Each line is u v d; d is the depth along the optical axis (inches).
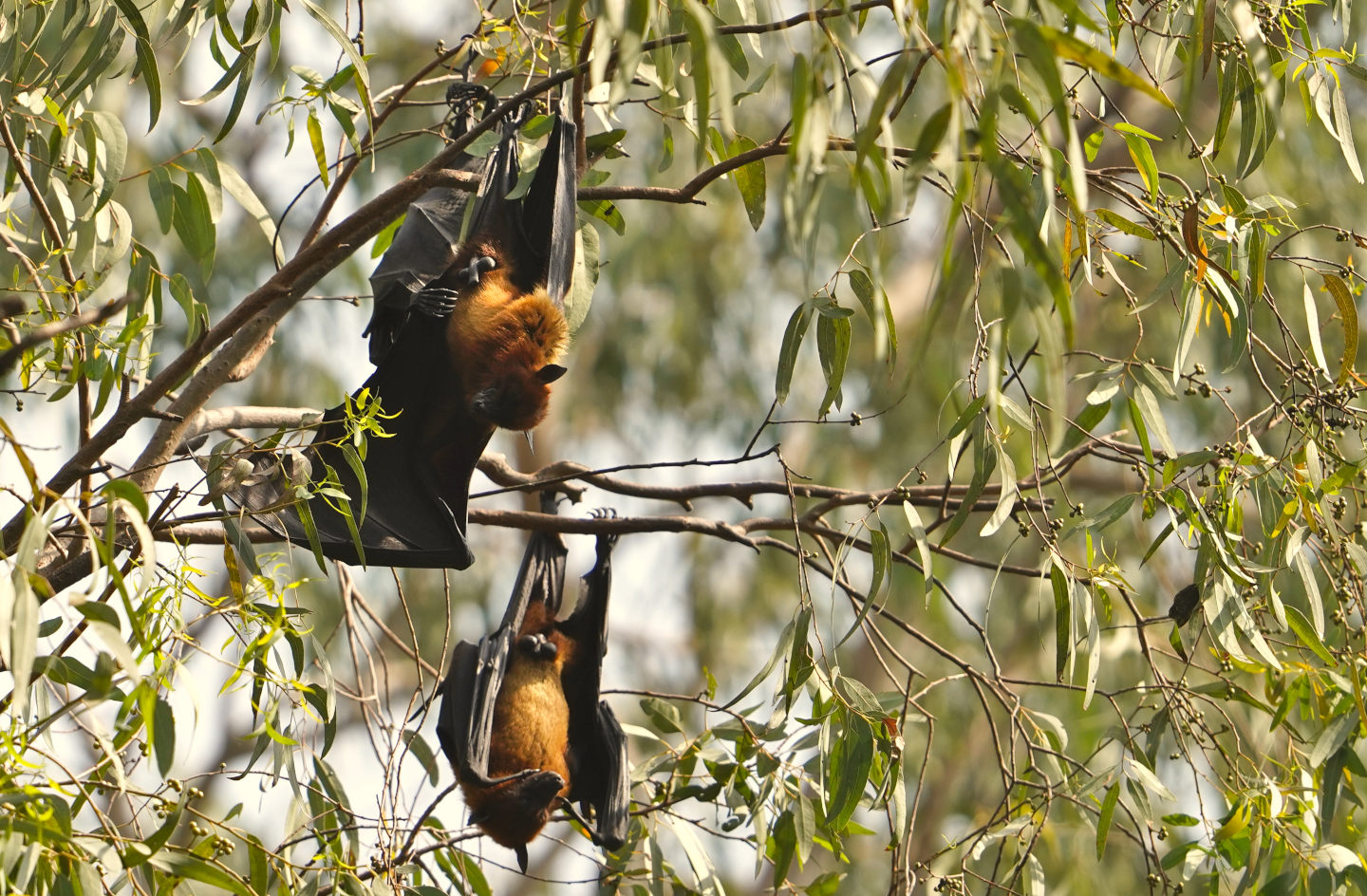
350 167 425.4
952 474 348.8
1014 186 195.8
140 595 242.5
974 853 406.3
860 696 362.6
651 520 460.1
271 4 352.8
